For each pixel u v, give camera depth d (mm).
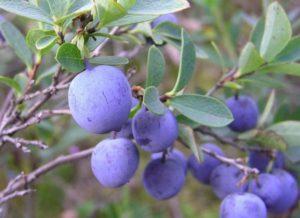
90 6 84
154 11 87
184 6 86
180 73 100
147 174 113
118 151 95
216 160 125
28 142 110
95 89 83
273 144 122
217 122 98
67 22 89
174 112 117
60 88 106
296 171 145
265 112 133
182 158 120
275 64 119
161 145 97
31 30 94
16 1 89
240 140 126
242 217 106
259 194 116
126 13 87
